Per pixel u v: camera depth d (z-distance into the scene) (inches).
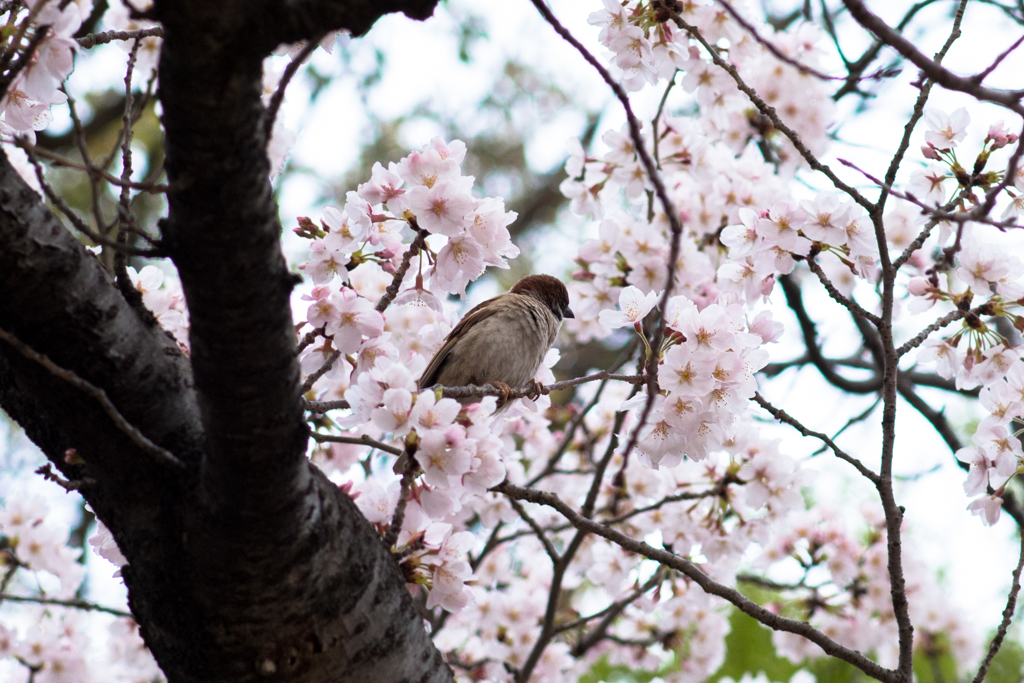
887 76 188.7
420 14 149.0
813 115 398.9
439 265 250.2
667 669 477.7
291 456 172.1
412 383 220.1
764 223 265.1
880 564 409.4
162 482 183.9
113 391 183.2
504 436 367.6
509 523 420.8
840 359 544.4
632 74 287.4
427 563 236.5
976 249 261.9
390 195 249.0
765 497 339.6
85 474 201.5
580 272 392.2
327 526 186.5
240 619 180.5
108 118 614.2
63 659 357.4
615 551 388.2
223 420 165.9
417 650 199.2
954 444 472.7
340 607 186.1
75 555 366.6
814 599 408.5
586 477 434.3
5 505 365.1
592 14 284.4
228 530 174.1
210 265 155.3
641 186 372.2
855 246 265.4
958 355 276.8
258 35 139.8
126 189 193.0
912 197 203.9
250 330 160.1
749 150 420.2
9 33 185.9
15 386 193.0
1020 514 427.5
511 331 355.9
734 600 238.5
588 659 438.3
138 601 188.7
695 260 362.6
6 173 175.9
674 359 239.0
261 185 154.3
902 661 233.0
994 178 259.6
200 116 143.3
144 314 194.4
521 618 407.5
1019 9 299.9
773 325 276.8
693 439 248.7
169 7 134.9
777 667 487.5
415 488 234.8
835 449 244.7
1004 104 170.4
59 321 179.0
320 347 254.8
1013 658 489.4
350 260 255.8
